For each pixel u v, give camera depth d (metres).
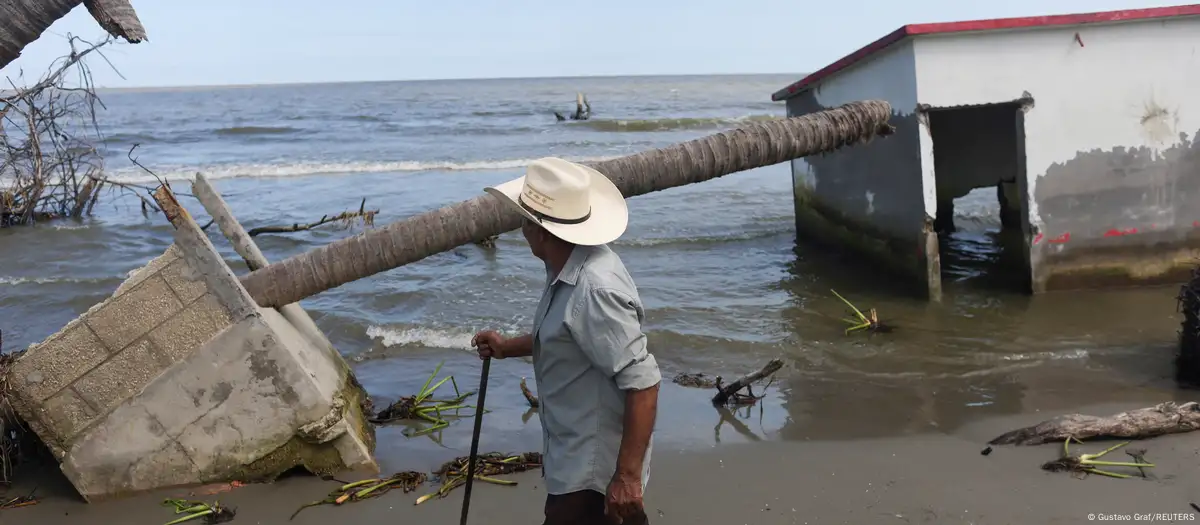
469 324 7.59
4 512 4.11
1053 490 4.13
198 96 84.25
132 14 4.03
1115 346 6.37
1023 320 7.13
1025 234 7.78
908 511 3.99
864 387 5.83
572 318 2.47
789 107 11.28
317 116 41.50
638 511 2.46
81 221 13.45
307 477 4.42
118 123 38.72
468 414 5.51
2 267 10.20
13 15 3.73
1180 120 7.55
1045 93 7.45
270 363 4.23
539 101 50.16
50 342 4.06
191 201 15.97
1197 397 5.33
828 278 9.05
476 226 5.06
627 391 2.46
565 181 2.51
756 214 13.45
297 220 13.46
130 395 4.16
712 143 5.45
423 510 4.12
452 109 43.66
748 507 4.09
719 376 5.75
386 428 5.25
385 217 13.76
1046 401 5.41
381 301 8.31
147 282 4.09
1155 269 7.79
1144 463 4.33
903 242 8.19
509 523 3.98
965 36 7.29
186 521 4.00
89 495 4.19
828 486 4.29
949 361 6.26
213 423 4.23
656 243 11.23
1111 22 7.28
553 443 2.69
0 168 11.62
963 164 11.43
